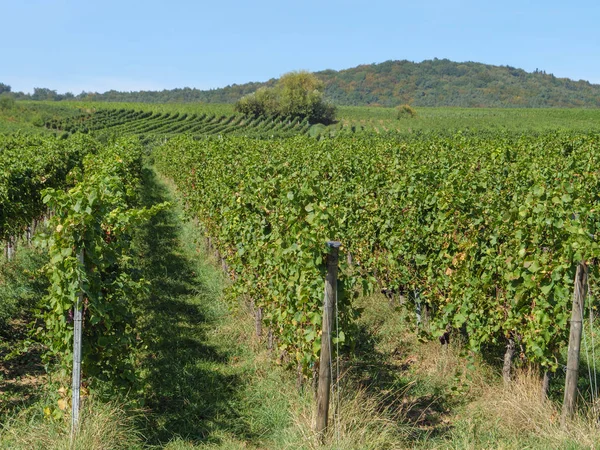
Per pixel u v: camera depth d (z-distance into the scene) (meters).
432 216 8.42
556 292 5.43
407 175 10.16
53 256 5.31
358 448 5.06
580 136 18.52
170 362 7.57
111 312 5.84
